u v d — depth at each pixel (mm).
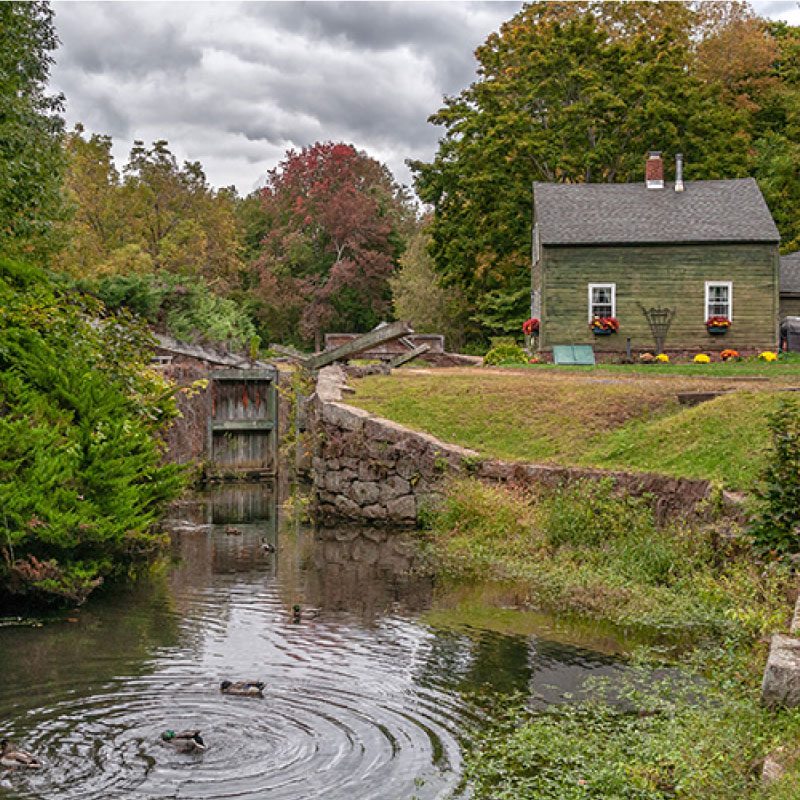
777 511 10594
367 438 20203
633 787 6723
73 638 11000
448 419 21297
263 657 10273
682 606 12062
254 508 22062
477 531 16875
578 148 46594
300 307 82812
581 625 11695
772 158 52031
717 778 6207
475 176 45438
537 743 7738
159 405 17594
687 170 44625
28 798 6797
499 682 9484
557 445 18859
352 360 33719
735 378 23797
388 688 9273
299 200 86438
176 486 16094
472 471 18500
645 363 35000
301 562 15695
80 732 8047
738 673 8375
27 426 12664
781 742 6184
